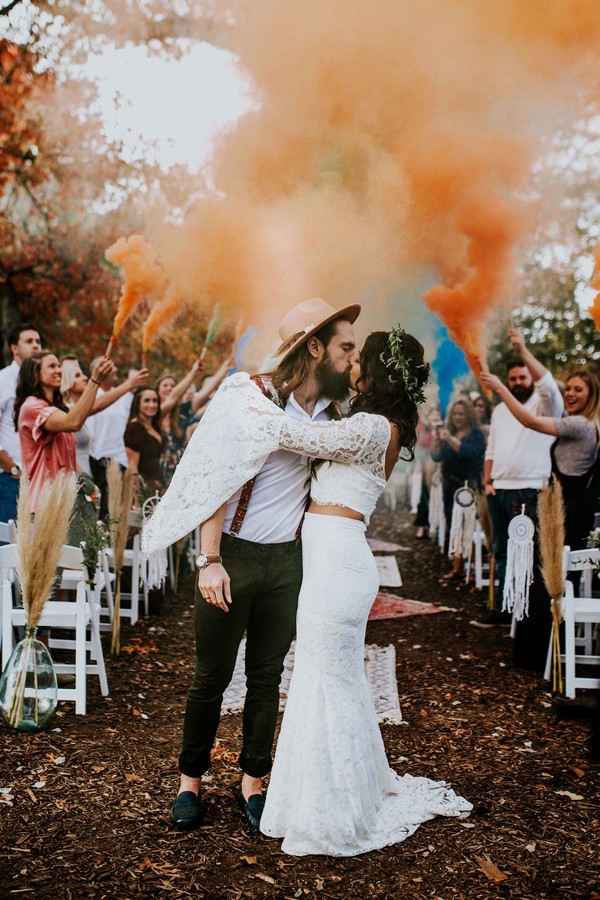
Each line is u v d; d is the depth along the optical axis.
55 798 3.31
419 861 2.93
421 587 8.18
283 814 3.03
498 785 3.53
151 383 12.25
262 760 3.21
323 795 2.96
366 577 3.05
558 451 5.60
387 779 3.28
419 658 5.61
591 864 2.91
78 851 2.93
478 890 2.75
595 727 3.78
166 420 8.12
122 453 7.52
